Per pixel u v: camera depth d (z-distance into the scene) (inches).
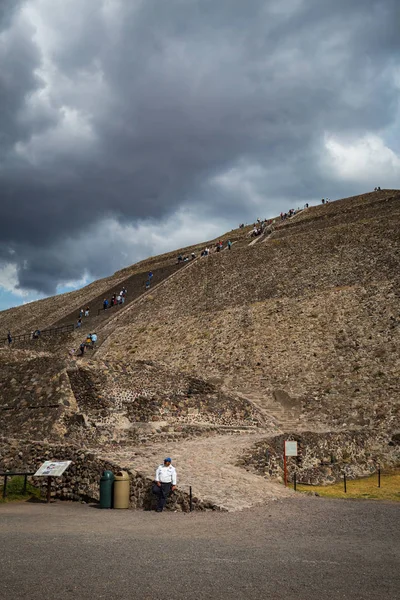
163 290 2529.5
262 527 481.7
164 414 1109.1
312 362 1483.8
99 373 1115.3
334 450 984.9
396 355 1376.7
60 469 677.9
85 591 287.3
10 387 1155.9
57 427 1005.8
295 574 327.0
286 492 690.2
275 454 875.4
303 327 1668.3
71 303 3107.8
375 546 411.2
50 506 653.3
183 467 711.1
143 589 292.8
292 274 2123.5
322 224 2933.1
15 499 712.4
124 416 1084.5
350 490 794.2
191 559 360.5
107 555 369.7
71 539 427.2
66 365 1137.4
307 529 474.6
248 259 2529.5
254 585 302.8
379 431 1120.2
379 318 1556.3
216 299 2146.9
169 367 1277.1
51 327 2635.3
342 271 1959.9
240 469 757.3
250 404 1272.1
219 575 322.0
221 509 561.0
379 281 1760.6
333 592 292.0
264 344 1653.5
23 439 909.2
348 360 1433.3
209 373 1604.3
